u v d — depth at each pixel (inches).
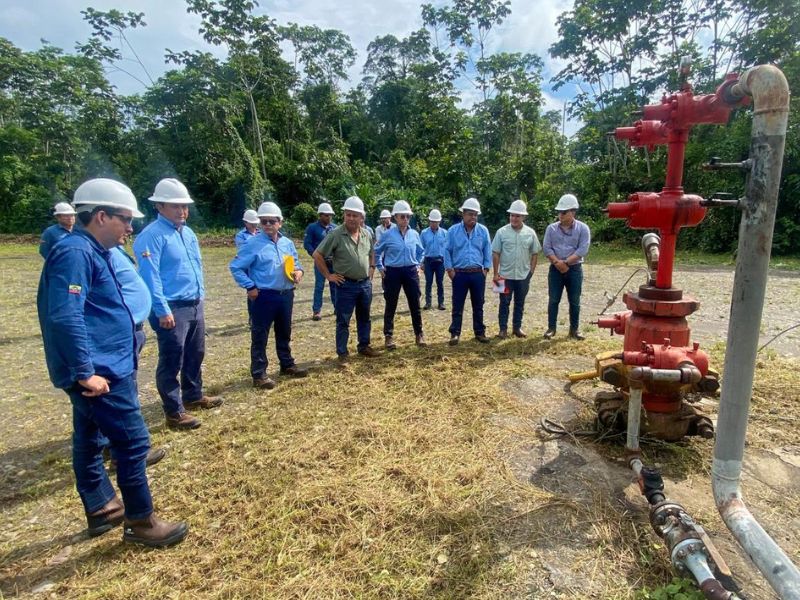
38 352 228.4
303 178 1126.4
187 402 154.6
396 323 264.5
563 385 164.2
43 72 1128.2
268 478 111.6
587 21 812.6
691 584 73.4
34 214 1013.2
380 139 1664.6
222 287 411.2
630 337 115.7
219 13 1026.1
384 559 84.4
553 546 86.0
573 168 830.5
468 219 211.8
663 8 759.7
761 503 96.7
